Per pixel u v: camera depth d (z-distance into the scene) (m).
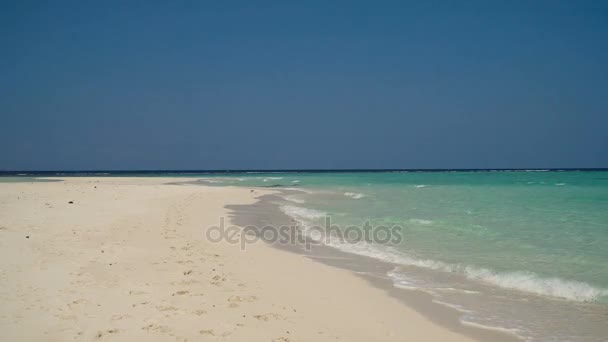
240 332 6.07
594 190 32.19
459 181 55.69
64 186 34.91
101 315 6.46
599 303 7.77
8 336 5.65
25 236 11.65
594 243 12.30
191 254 10.78
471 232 14.42
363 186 44.19
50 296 7.19
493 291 8.55
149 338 5.72
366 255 11.79
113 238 11.99
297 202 26.05
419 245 12.77
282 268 10.16
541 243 12.48
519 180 56.56
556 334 6.50
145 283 8.12
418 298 8.15
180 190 33.91
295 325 6.50
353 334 6.31
